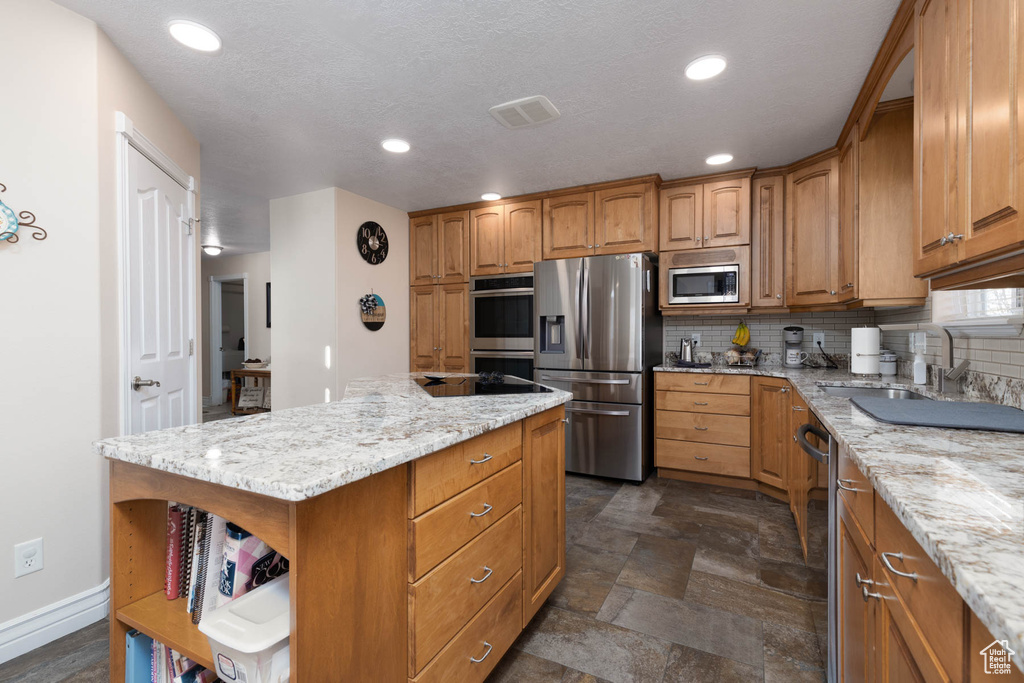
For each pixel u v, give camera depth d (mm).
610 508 2963
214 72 2133
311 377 3812
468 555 1333
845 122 2631
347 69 2113
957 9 1252
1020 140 952
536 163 3246
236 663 865
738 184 3377
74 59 1742
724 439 3326
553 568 1899
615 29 1840
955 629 608
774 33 1859
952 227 1276
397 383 2432
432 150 3006
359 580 979
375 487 1023
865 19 1771
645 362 3463
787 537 2525
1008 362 1650
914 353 2566
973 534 618
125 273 1954
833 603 1430
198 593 1059
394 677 1081
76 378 1747
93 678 1492
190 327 2674
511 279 3977
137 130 2111
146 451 1037
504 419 1444
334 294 3707
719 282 3438
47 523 1672
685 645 1672
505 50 1974
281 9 1721
